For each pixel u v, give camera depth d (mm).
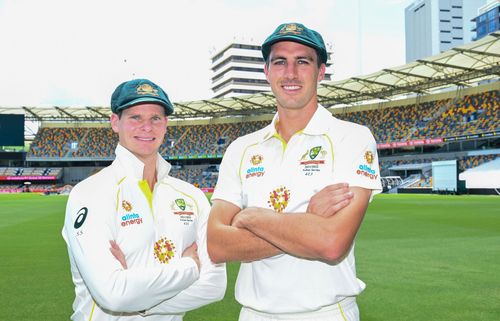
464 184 32031
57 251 7730
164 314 2080
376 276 5402
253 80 95562
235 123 52781
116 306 1788
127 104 2018
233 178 2031
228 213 1985
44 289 4922
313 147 1890
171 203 2184
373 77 36188
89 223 1877
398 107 44344
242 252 1799
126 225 1995
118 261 1864
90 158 51281
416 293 4598
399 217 13984
